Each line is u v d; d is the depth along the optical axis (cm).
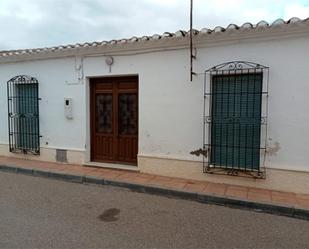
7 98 845
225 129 589
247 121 569
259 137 557
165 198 544
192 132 609
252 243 369
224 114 588
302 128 519
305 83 512
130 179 620
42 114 790
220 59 571
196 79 596
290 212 462
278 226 424
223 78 584
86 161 737
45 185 617
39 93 789
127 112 704
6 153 863
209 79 585
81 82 726
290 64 519
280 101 532
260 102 554
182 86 611
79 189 592
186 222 433
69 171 684
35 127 809
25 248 343
